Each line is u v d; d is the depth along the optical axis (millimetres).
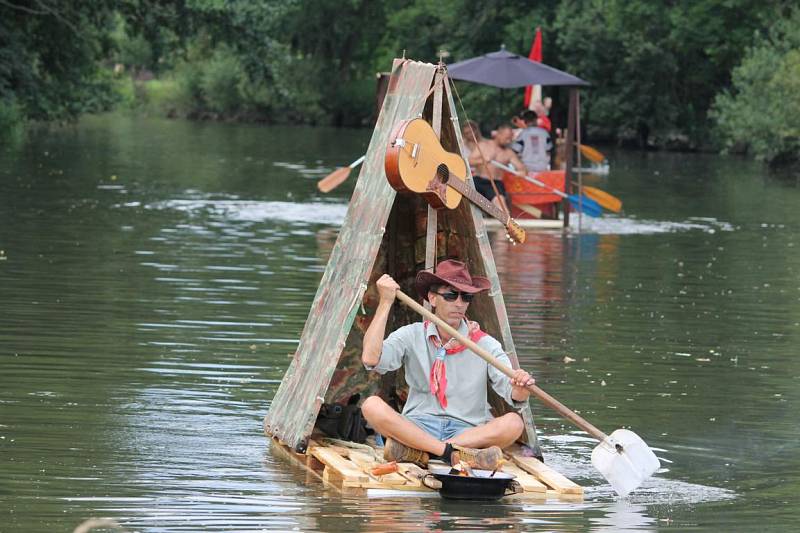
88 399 24922
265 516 18203
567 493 19875
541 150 62438
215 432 23062
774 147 116125
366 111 188750
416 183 21250
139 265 42406
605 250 51812
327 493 19500
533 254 49875
